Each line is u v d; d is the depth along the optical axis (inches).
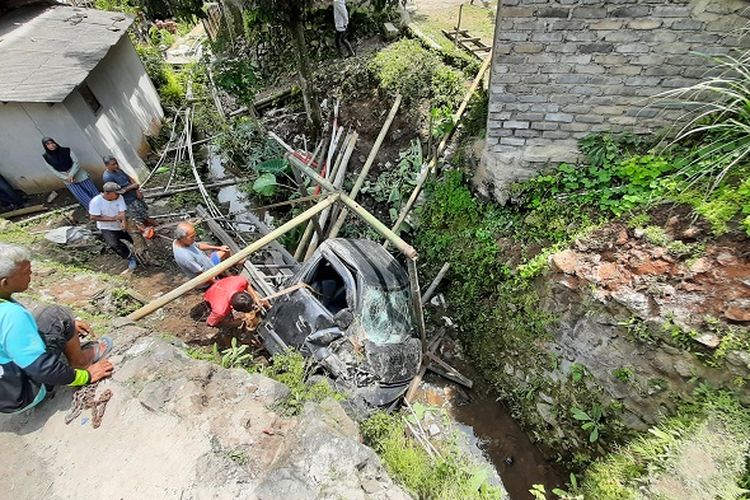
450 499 124.0
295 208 283.6
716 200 150.5
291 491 95.0
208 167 347.6
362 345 171.6
